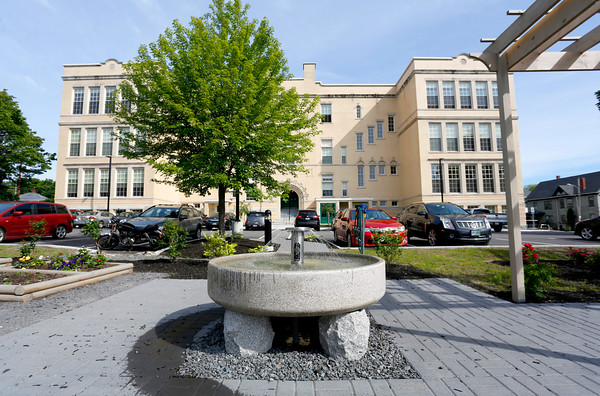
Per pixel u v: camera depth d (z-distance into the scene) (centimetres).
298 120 1057
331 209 3083
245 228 2277
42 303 470
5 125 2897
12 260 750
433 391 233
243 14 1062
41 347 312
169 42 962
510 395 226
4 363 277
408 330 359
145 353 300
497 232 1975
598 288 545
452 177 2869
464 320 393
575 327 365
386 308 445
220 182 991
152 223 990
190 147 1028
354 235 1004
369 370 266
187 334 348
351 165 3322
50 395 227
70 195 2983
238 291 275
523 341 325
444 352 300
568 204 4175
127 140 1066
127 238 995
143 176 2942
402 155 3278
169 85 878
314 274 264
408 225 1334
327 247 1126
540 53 481
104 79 3034
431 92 2931
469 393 229
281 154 995
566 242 1288
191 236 1307
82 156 2994
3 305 459
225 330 299
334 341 287
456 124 2917
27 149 3033
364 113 3388
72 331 356
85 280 592
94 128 3016
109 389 236
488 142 2933
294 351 299
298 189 3225
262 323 294
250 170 1038
